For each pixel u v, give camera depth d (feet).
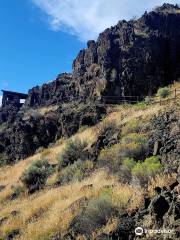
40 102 172.55
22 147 129.90
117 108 124.36
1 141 143.23
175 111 78.79
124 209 41.50
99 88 137.28
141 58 137.49
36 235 45.75
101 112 122.62
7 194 81.92
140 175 50.06
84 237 39.04
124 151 65.16
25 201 69.82
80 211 45.44
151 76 135.03
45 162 89.56
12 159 132.57
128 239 35.99
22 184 83.66
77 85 154.92
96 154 80.89
